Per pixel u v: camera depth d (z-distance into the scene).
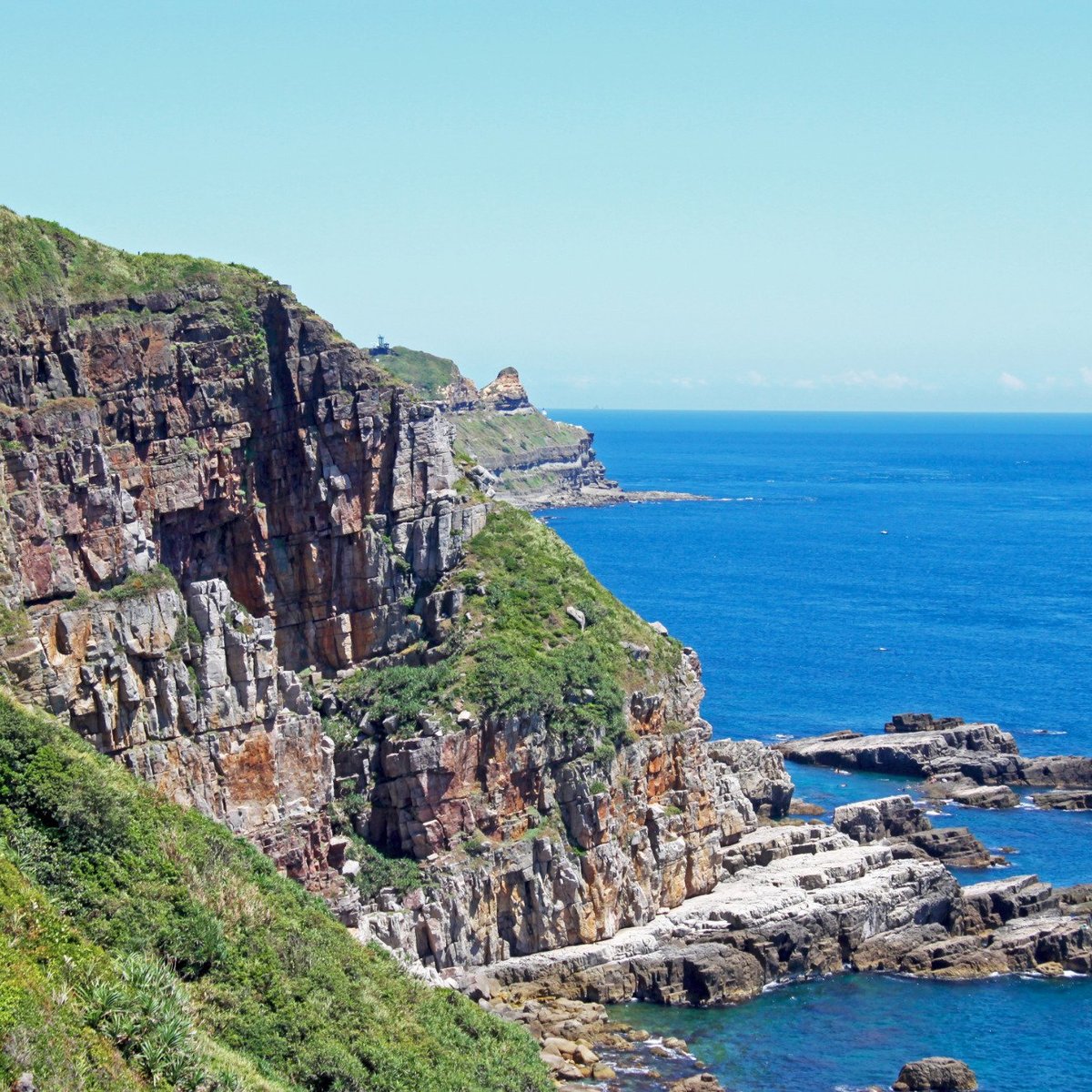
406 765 136.88
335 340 148.00
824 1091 120.75
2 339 122.19
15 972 76.06
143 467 134.62
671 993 135.25
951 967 142.62
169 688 123.19
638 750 147.75
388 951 119.06
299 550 147.62
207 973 95.75
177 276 139.88
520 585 155.25
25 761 96.94
